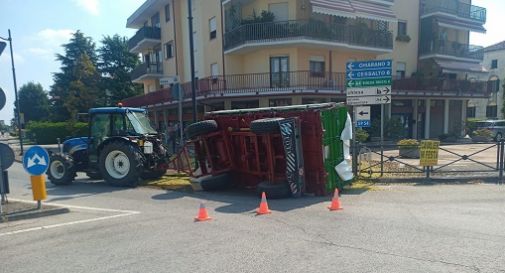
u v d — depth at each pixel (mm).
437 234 5148
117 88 51906
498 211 6527
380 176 10320
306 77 22719
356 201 7594
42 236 5496
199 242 5000
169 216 6574
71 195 9008
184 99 24609
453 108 33062
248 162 8977
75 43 53125
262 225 5816
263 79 23188
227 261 4273
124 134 10406
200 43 27781
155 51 35844
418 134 29844
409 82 27328
